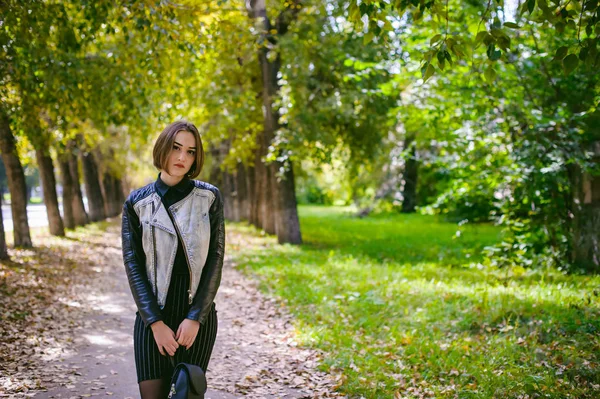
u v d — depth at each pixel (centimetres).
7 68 904
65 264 1309
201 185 274
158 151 262
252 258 1418
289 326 731
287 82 1555
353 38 1633
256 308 852
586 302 688
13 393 460
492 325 658
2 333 646
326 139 1600
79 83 1052
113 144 2512
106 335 683
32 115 1073
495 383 475
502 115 991
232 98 1655
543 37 936
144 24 697
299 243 1788
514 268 1008
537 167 920
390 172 3048
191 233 263
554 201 1045
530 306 688
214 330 272
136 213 266
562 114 927
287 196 1778
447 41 400
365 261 1309
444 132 1095
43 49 908
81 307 856
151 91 1138
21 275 1060
